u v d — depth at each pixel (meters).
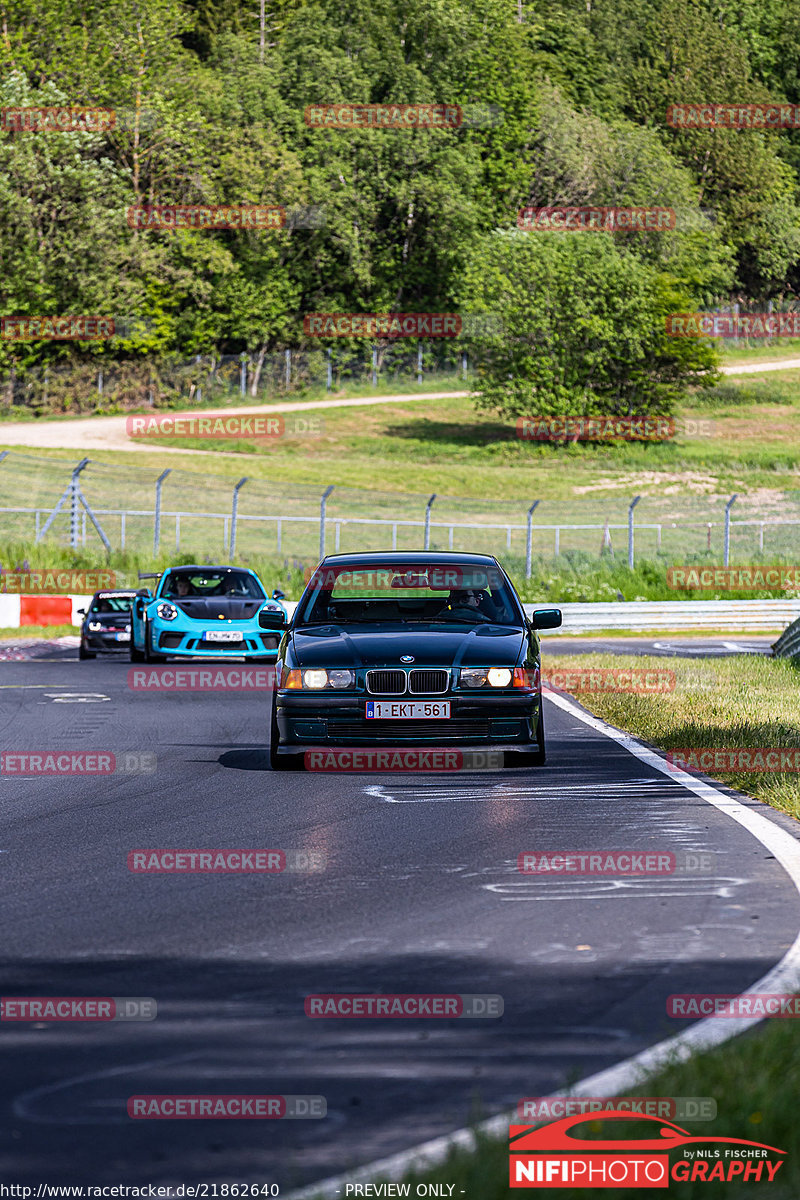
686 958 19.66
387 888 24.64
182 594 78.38
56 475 182.50
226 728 50.28
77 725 51.00
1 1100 14.34
